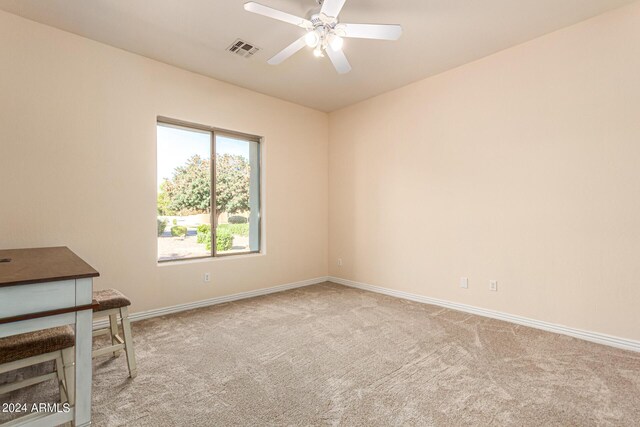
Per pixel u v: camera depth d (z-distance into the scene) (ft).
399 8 7.95
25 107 8.39
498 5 7.85
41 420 4.22
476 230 10.80
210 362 7.34
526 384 6.39
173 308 11.01
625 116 7.99
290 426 5.15
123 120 10.00
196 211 12.21
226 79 12.17
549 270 9.24
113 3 7.76
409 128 12.75
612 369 6.97
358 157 14.79
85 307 4.37
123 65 10.00
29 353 4.72
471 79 10.87
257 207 14.07
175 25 8.69
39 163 8.59
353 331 9.27
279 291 14.11
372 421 5.27
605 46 8.25
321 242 16.02
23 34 8.36
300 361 7.40
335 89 13.19
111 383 6.40
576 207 8.76
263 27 8.78
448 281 11.56
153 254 10.61
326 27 6.92
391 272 13.43
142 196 10.38
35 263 5.22
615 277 8.16
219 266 12.26
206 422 5.23
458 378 6.64
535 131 9.46
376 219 14.02
